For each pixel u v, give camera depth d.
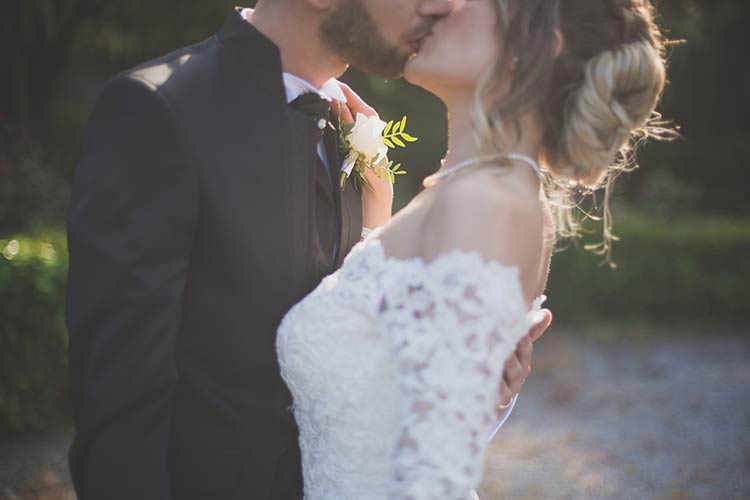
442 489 1.14
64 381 4.72
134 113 1.48
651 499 4.20
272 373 1.64
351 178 1.94
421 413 1.20
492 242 1.28
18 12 7.67
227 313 1.58
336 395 1.50
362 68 1.70
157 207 1.46
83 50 10.46
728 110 14.85
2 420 4.52
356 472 1.51
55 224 7.27
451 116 1.53
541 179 1.47
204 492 1.60
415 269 1.36
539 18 1.43
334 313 1.48
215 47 1.65
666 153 14.50
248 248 1.56
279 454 1.68
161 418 1.47
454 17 1.49
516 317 1.27
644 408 5.65
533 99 1.42
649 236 8.23
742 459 4.77
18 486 3.90
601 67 1.43
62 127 10.52
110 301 1.43
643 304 8.20
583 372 6.49
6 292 4.39
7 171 7.29
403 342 1.28
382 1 1.57
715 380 6.36
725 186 14.48
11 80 8.32
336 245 1.83
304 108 1.70
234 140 1.55
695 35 10.29
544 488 4.28
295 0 1.62
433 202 1.39
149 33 9.23
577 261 8.07
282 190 1.60
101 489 1.43
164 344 1.46
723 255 8.30
